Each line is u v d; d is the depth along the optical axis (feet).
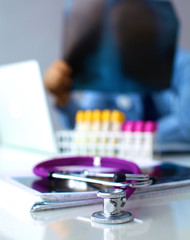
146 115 9.07
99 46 8.57
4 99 4.78
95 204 1.72
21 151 4.65
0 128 5.40
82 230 1.31
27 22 8.17
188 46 9.68
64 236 1.24
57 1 8.35
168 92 9.29
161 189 2.00
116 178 1.71
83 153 3.71
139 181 1.88
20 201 1.69
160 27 9.13
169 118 9.26
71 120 8.44
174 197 1.93
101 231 1.30
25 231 1.30
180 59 9.46
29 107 4.07
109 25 8.57
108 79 8.71
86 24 8.44
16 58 8.14
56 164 2.25
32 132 4.23
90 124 3.78
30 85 3.89
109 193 1.46
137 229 1.33
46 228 1.34
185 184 2.08
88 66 8.54
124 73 8.83
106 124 3.70
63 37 8.41
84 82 8.55
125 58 8.79
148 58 9.04
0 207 1.70
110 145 3.61
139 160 3.21
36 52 8.27
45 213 1.57
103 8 8.50
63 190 1.76
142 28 8.89
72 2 8.39
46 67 8.31
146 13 8.94
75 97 8.47
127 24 8.73
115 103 8.80
